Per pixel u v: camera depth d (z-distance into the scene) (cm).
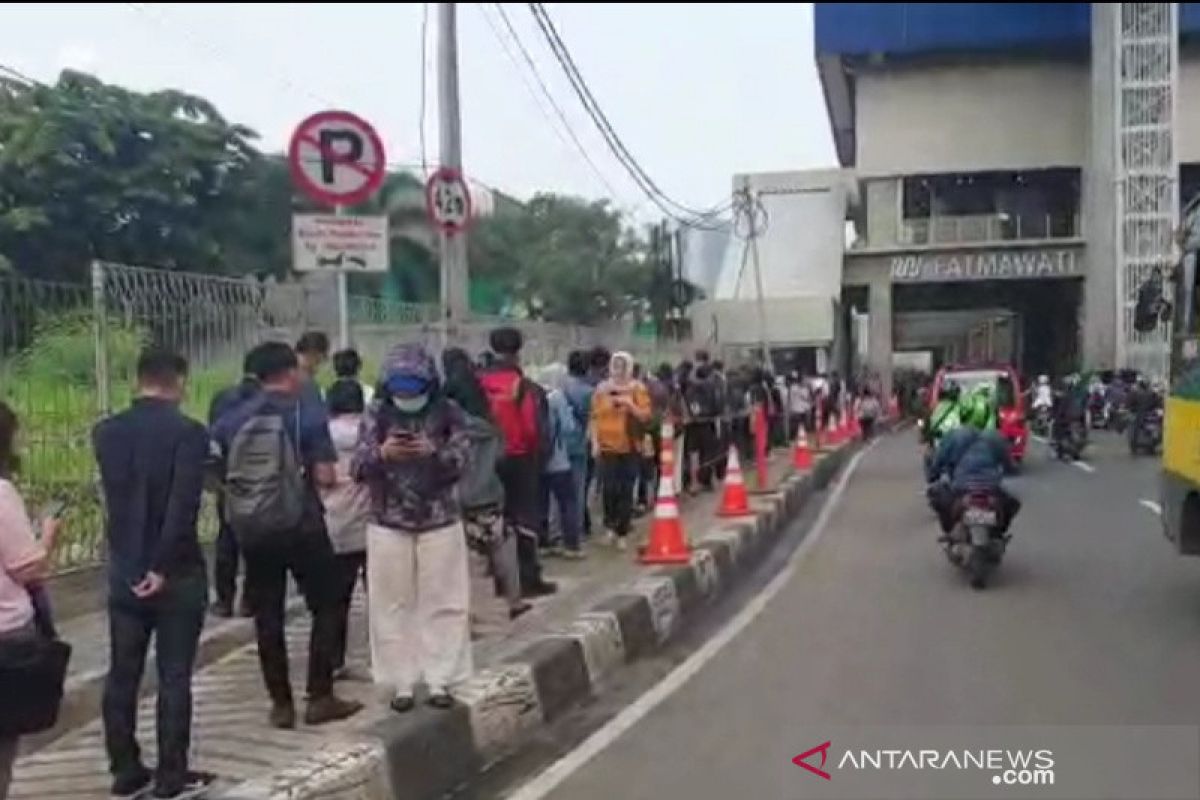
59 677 534
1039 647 1033
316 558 749
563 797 690
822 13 5834
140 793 643
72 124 1683
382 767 663
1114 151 5325
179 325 1105
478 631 984
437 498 748
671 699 904
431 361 760
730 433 2341
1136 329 1277
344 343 1159
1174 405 1191
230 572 1055
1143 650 1012
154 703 820
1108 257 5409
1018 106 6034
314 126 984
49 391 971
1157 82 5262
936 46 5725
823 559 1584
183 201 1866
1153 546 1603
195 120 2011
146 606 632
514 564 1050
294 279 1770
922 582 1378
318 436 742
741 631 1148
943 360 10356
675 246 4612
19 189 1576
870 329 6197
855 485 2611
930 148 6116
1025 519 1914
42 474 965
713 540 1480
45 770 695
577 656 927
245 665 922
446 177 1286
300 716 771
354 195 991
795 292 5797
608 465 1497
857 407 4509
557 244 4181
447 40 1314
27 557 524
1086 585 1330
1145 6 5272
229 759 689
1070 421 3016
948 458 1402
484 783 730
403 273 2108
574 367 1522
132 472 624
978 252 6078
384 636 746
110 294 1034
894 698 877
